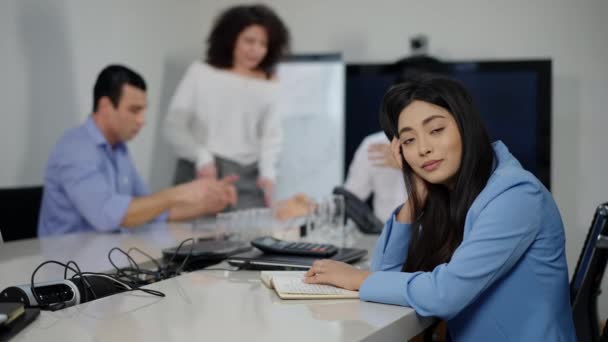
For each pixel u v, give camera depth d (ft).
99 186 8.40
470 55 13.10
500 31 12.88
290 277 4.88
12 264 6.07
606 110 12.28
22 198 8.93
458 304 4.17
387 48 13.76
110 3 12.82
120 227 8.35
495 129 12.10
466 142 4.63
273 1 14.60
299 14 14.39
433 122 4.65
